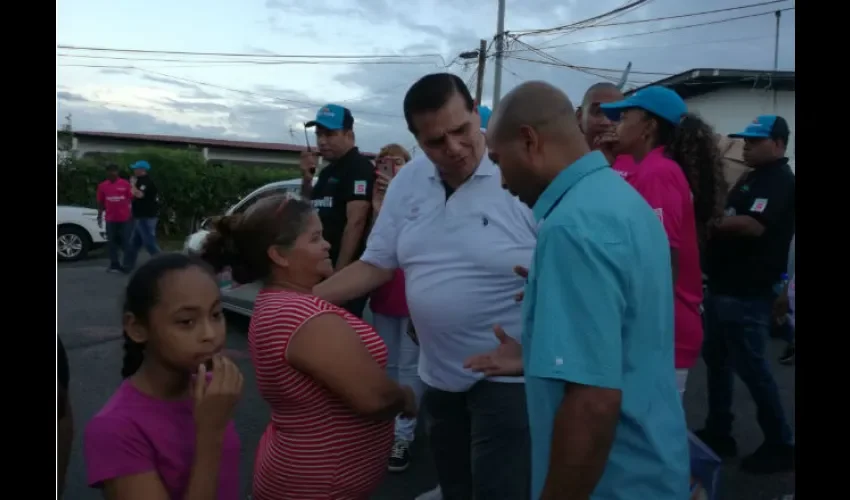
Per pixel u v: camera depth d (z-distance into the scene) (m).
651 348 1.38
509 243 2.11
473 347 2.16
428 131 2.04
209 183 17.27
